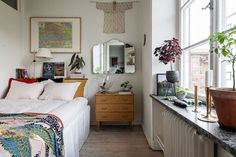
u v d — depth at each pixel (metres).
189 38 2.57
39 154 1.35
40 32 4.06
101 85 4.12
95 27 4.11
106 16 4.12
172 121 1.83
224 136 0.91
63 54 4.10
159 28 2.81
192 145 1.32
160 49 2.50
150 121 2.95
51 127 1.73
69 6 4.09
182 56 2.68
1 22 3.30
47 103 2.85
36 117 1.92
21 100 3.07
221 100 0.98
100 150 2.75
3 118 1.88
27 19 4.09
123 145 2.94
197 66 2.27
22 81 3.62
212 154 1.26
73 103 2.87
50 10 4.09
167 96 2.52
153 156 2.54
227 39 1.04
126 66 4.11
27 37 4.08
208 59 1.91
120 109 3.71
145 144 2.98
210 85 1.34
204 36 2.05
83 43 4.11
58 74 4.07
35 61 4.08
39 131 1.53
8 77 3.56
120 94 3.71
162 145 2.43
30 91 3.32
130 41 4.11
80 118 2.78
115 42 4.12
